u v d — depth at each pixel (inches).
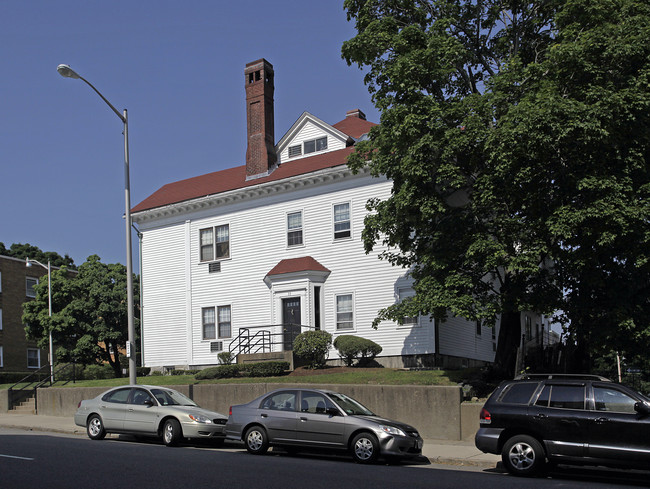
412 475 472.4
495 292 765.3
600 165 652.7
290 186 1196.5
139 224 1395.2
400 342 1054.4
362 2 853.8
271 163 1283.2
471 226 751.7
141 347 1365.7
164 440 652.7
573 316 722.2
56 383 1152.8
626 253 679.1
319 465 513.7
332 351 1106.1
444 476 472.1
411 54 742.5
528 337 1544.0
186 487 389.4
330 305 1130.7
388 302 1072.2
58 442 641.0
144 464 485.1
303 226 1180.5
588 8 690.2
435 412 720.3
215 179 1392.7
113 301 1448.1
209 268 1280.8
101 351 1443.2
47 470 448.1
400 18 845.8
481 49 879.7
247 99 1311.5
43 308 1550.2
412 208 766.5
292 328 1146.0
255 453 585.9
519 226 707.4
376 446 541.6
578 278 720.3
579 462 470.9
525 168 659.4
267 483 408.8
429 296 735.1
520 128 633.6
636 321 692.7
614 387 478.6
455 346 1115.3
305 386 815.1
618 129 657.0
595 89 641.6
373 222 836.0
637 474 512.7
